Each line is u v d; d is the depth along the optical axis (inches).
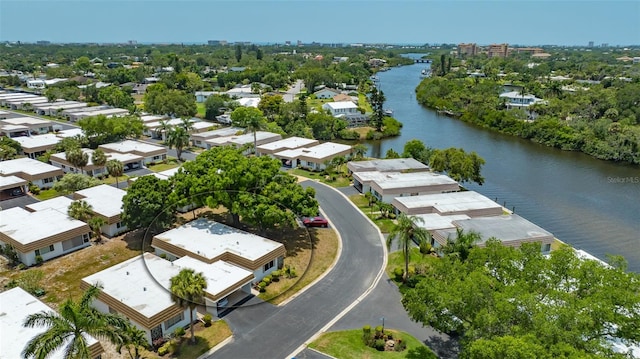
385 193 2684.5
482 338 1087.6
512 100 6176.2
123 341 1220.5
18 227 2114.9
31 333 1341.0
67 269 1942.7
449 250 1775.3
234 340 1481.3
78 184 2822.3
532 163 4028.1
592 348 1007.0
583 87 7145.7
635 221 2719.0
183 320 1558.8
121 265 1781.5
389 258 2063.2
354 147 3890.3
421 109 6742.1
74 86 6919.3
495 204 2534.5
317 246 2161.7
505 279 1277.1
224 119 5369.1
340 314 1630.2
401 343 1456.7
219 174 2084.2
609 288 1149.1
